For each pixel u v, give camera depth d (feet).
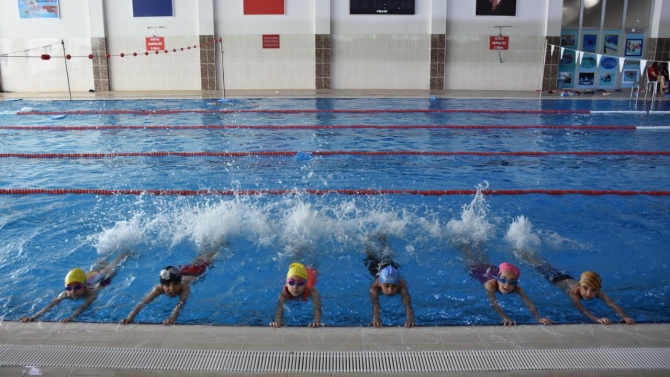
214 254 11.20
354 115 29.30
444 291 9.61
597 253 11.39
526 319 8.52
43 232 12.36
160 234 12.23
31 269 10.46
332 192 15.58
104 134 23.98
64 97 35.58
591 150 21.08
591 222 13.25
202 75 40.40
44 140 22.57
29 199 14.76
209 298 9.34
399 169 18.24
